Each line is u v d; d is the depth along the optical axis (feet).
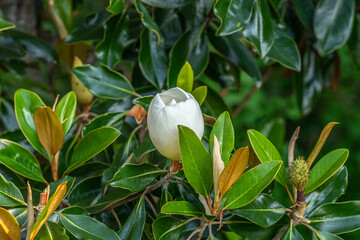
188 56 6.76
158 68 6.76
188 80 5.79
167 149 5.35
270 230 5.65
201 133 5.38
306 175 5.44
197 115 5.31
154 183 5.84
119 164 6.24
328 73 8.57
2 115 7.57
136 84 7.19
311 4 7.01
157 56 6.78
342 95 22.89
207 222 5.47
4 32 7.68
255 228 5.65
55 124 5.62
